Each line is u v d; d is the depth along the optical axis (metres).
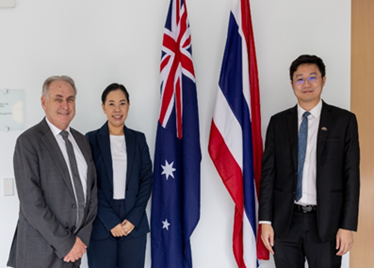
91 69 2.44
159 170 2.25
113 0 2.44
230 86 2.25
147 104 2.46
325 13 2.42
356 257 2.36
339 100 2.43
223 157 2.22
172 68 2.24
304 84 1.90
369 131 2.23
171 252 2.19
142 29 2.45
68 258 1.73
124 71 2.45
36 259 1.70
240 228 2.26
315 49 2.42
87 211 1.90
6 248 2.42
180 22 2.26
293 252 1.93
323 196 1.82
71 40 2.43
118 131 2.18
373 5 2.18
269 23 2.44
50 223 1.69
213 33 2.45
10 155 2.42
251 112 2.28
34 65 2.43
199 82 2.46
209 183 2.46
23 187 1.69
